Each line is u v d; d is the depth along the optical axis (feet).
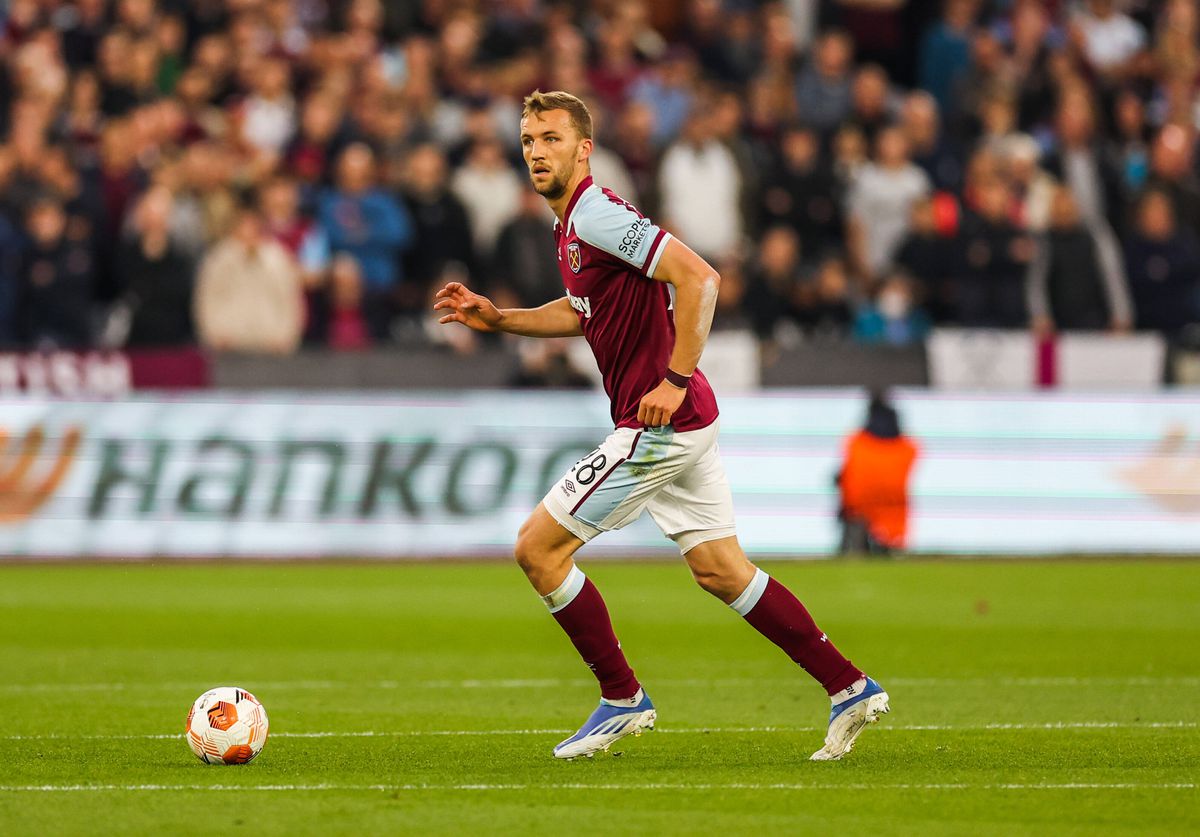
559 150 73.31
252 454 177.17
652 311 74.02
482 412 179.52
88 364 178.50
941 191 220.84
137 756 76.59
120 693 98.07
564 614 74.59
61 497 175.22
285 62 216.54
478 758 75.97
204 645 118.62
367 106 209.36
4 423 175.22
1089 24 262.06
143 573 162.61
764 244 201.77
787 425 181.47
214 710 73.67
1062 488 183.32
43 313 189.16
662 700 95.76
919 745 79.30
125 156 200.34
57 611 135.74
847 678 74.79
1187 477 184.75
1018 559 176.96
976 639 120.37
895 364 192.95
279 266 189.67
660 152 205.67
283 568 167.12
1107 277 205.57
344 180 196.54
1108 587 151.43
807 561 174.91
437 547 177.37
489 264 200.85
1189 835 59.82
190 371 180.24
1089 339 195.83
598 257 73.51
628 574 161.89
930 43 248.32
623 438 73.67
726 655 114.42
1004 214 205.05
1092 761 74.54
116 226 198.49
